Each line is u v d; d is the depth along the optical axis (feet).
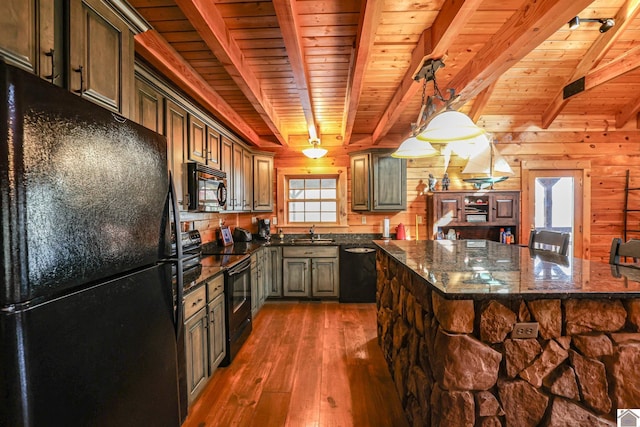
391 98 11.58
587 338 4.38
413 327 6.17
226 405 6.82
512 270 5.55
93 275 3.00
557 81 12.62
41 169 2.48
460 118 6.68
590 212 14.83
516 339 4.43
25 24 3.14
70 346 2.71
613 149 14.71
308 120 11.33
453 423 4.41
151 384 3.84
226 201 11.08
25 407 2.34
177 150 7.72
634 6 9.05
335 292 14.12
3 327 2.27
